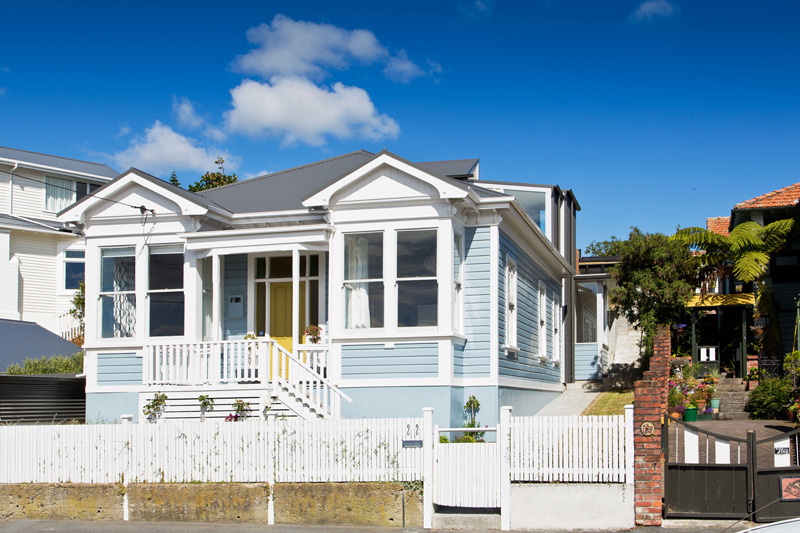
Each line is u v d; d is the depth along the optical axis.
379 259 16.09
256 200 19.25
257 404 15.52
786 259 24.05
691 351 23.58
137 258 17.41
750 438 10.54
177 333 17.12
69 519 12.50
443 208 15.79
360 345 15.89
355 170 16.02
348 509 11.64
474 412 16.30
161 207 17.41
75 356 22.66
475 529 11.16
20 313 30.17
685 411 18.41
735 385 20.83
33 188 32.25
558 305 25.84
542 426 11.11
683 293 22.31
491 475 11.23
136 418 16.75
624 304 23.44
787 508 10.42
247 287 18.33
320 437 11.95
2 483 12.86
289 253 18.17
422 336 15.60
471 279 16.72
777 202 23.55
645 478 10.70
